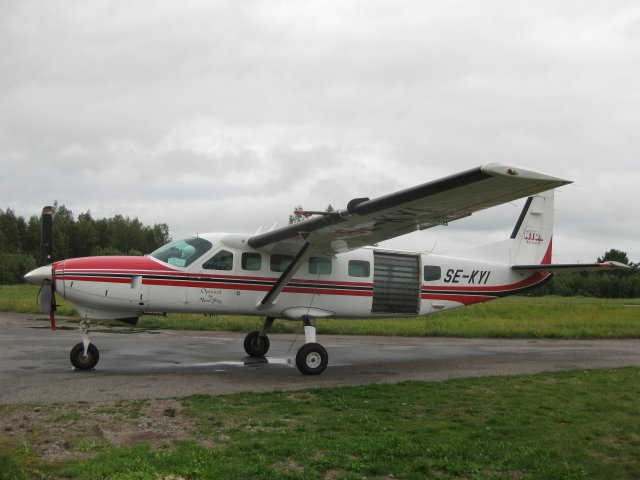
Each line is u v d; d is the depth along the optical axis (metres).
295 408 7.69
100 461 5.33
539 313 30.41
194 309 11.28
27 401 7.71
